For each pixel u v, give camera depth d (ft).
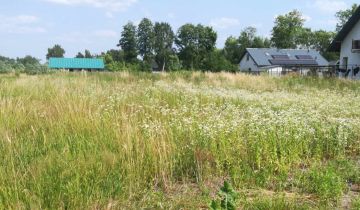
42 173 17.92
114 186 17.63
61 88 44.34
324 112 37.55
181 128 25.95
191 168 20.86
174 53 309.63
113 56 298.35
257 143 23.24
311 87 69.00
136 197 17.70
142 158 20.25
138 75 85.92
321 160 24.48
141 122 28.55
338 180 18.99
